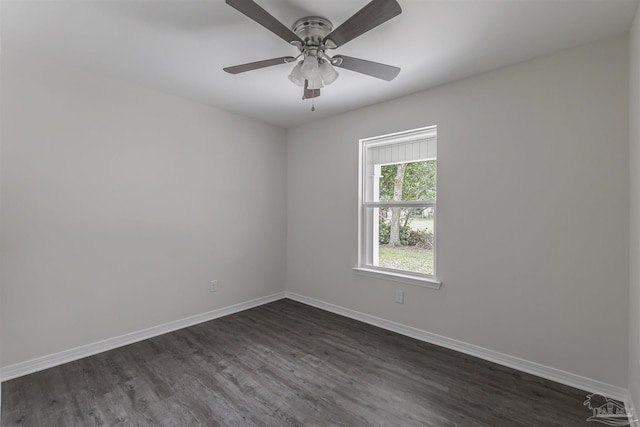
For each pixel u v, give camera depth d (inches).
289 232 166.4
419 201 119.3
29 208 90.1
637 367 67.1
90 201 101.5
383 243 131.3
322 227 149.6
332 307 145.3
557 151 87.0
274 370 93.0
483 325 100.4
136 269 112.3
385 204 128.5
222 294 139.2
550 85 88.0
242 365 95.8
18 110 88.0
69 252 97.4
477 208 101.4
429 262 117.7
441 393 81.7
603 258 80.5
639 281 65.4
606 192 80.0
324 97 121.8
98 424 69.9
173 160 122.0
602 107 80.6
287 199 167.3
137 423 70.2
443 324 109.5
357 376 89.8
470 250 103.0
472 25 75.0
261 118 149.4
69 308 97.6
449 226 107.7
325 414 73.7
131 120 110.3
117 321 107.8
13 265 87.7
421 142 119.9
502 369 93.5
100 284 103.9
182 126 124.4
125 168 109.1
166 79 107.2
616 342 78.7
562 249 86.4
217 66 97.8
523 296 92.7
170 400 78.4
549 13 70.2
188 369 93.2
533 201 90.9
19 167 88.4
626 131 77.4
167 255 120.6
